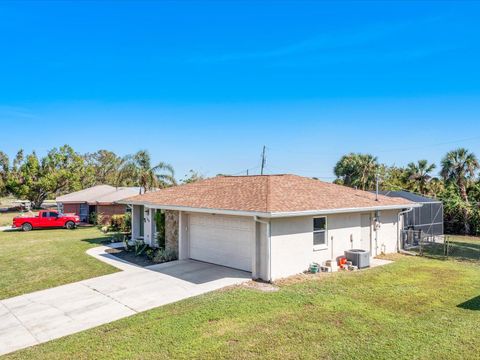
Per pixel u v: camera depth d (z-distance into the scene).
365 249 15.67
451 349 6.30
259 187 14.20
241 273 12.41
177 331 7.21
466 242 20.80
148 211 18.75
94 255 16.17
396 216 17.78
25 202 50.25
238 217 13.01
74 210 34.78
